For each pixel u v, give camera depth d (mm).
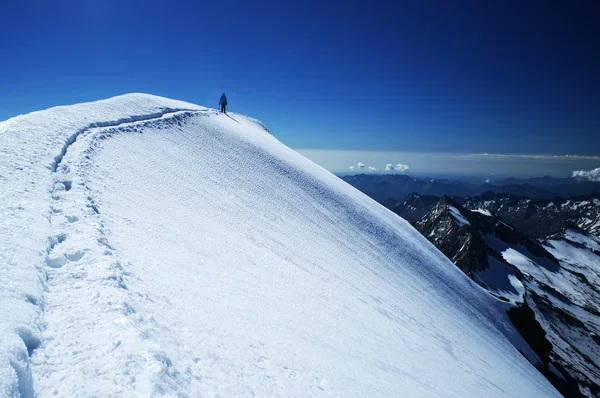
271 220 22016
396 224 49531
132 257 8898
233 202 20875
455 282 45469
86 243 7941
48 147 13445
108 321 5492
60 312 5566
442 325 26312
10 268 5812
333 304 15266
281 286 13469
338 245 25922
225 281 10922
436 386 13898
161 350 5230
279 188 29078
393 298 23312
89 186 11938
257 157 33031
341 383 8695
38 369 4348
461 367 20125
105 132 19078
